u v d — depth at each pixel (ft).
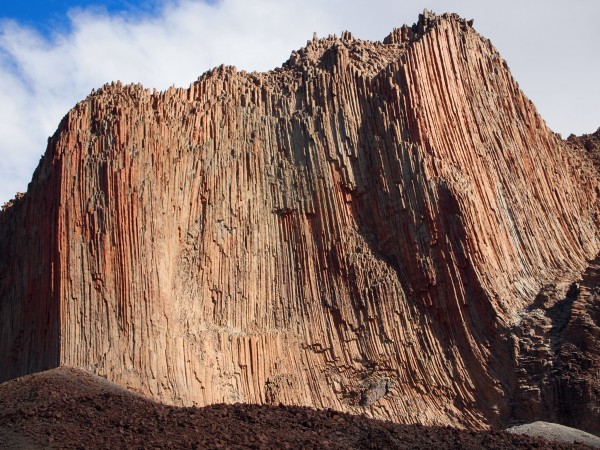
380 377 169.48
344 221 181.57
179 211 176.35
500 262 177.68
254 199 183.11
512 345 166.91
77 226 167.63
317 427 118.93
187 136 183.93
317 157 185.37
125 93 184.85
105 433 113.29
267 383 168.86
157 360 160.56
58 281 164.55
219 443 109.60
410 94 185.68
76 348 160.25
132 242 166.91
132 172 171.42
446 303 172.76
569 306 171.12
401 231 178.81
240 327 173.17
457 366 168.35
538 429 135.13
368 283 176.35
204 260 175.01
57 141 176.86
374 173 184.14
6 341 181.88
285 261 180.04
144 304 163.94
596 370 159.63
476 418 163.22
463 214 175.63
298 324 174.81
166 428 114.62
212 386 164.14
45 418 118.73
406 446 114.62
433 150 181.78
